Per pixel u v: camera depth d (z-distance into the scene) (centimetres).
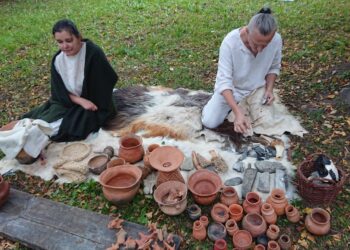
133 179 275
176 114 361
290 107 372
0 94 458
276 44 300
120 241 236
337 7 616
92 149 329
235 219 247
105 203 280
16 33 663
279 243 229
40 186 302
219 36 562
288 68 448
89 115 341
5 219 265
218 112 329
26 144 300
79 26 667
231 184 282
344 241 237
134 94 411
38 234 251
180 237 242
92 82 336
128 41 580
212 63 483
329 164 255
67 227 254
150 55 525
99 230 250
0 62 552
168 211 251
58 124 340
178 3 746
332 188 243
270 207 245
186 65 485
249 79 322
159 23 646
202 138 336
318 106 368
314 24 557
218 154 311
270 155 308
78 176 301
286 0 699
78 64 325
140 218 263
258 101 327
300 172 258
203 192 265
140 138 310
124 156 301
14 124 316
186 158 309
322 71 428
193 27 605
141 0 791
